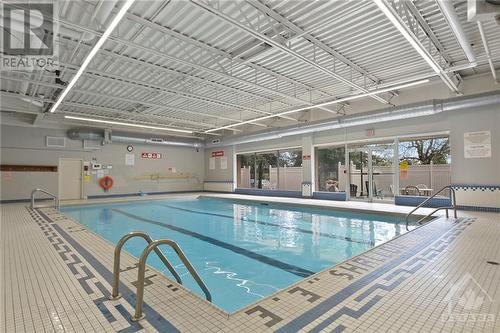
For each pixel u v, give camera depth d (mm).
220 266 3857
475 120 6707
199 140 15180
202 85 7262
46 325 1911
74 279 2740
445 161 9531
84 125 11672
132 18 4074
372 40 4973
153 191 13828
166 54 4770
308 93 8047
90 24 4055
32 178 10539
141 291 1957
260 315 1979
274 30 4355
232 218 7680
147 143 13172
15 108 8391
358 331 1765
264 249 4656
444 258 3201
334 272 2793
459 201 6902
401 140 8484
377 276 2682
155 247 2215
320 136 10422
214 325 1863
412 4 3949
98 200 10891
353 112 9430
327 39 4930
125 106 9422
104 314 2039
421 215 6270
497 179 6395
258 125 12883
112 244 4133
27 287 2545
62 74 6035
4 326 1899
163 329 1827
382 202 8891
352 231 5836
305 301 2178
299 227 6355
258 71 6348
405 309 2037
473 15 2336
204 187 15805
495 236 4191
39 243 4191
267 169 13367
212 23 4406
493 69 5965
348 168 9734
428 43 5070
